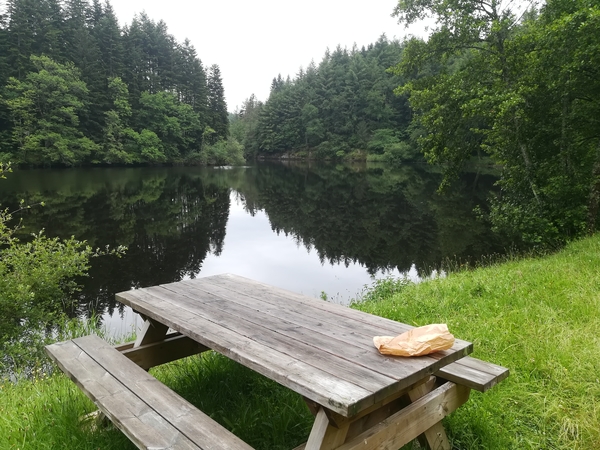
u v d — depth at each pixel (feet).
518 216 32.24
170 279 31.78
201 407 8.71
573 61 28.12
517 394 8.85
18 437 7.41
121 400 6.32
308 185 106.73
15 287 17.12
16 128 124.06
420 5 36.06
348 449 5.40
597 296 14.11
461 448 7.48
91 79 154.20
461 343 6.49
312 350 6.15
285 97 258.16
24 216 54.44
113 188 87.71
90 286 29.78
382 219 59.52
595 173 29.63
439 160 38.60
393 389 5.13
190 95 211.00
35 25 146.00
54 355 7.97
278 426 7.88
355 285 30.37
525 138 33.12
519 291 15.79
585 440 7.42
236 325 7.23
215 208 68.69
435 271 30.42
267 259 38.60
